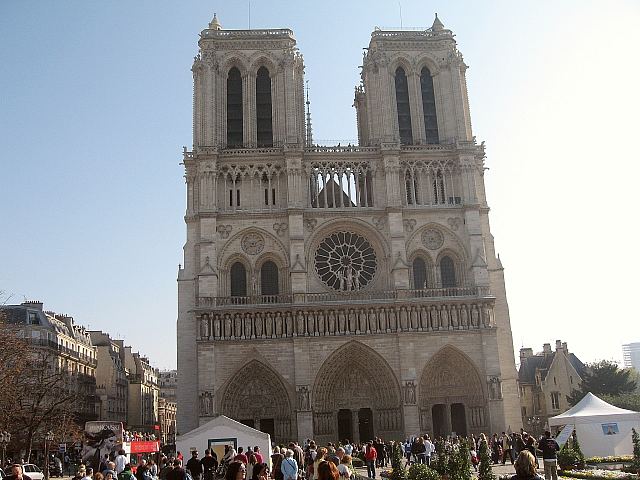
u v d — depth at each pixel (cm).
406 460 8900
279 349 10588
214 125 11631
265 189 11569
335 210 11444
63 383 12444
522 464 1884
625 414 6769
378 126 12025
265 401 10594
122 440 6606
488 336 10900
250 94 12000
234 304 10800
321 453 3719
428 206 11631
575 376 14162
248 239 11300
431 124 12362
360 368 10850
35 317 12369
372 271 11456
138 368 18700
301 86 12231
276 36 12181
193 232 11294
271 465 5584
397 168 11638
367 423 10800
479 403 10812
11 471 2800
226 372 10462
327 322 10712
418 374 10669
